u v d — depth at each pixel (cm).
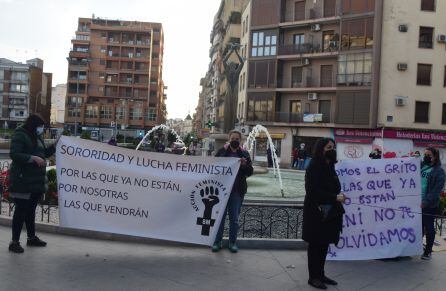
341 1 4022
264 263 638
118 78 9338
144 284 528
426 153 713
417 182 693
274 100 4450
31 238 663
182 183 657
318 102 4278
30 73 9294
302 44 4328
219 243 695
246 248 712
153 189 657
